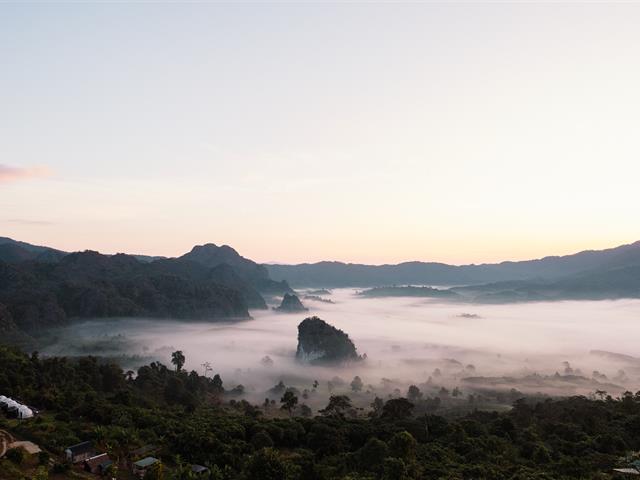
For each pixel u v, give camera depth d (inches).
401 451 4456.2
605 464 4598.9
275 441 5324.8
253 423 5679.1
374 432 5516.7
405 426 5733.3
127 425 5211.6
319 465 4249.5
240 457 4660.4
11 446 4284.0
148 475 3885.3
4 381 6181.1
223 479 4168.3
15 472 3735.2
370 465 4426.7
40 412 5585.6
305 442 5428.2
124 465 4338.1
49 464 4042.8
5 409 5255.9
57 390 6520.7
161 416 5851.4
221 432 5103.3
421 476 4185.5
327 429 5398.6
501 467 4507.9
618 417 6574.8
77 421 5290.4
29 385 6461.6
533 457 4813.0
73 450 4252.0
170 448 4810.5
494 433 5876.0
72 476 3929.6
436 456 4815.5
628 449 5123.0
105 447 4517.7
